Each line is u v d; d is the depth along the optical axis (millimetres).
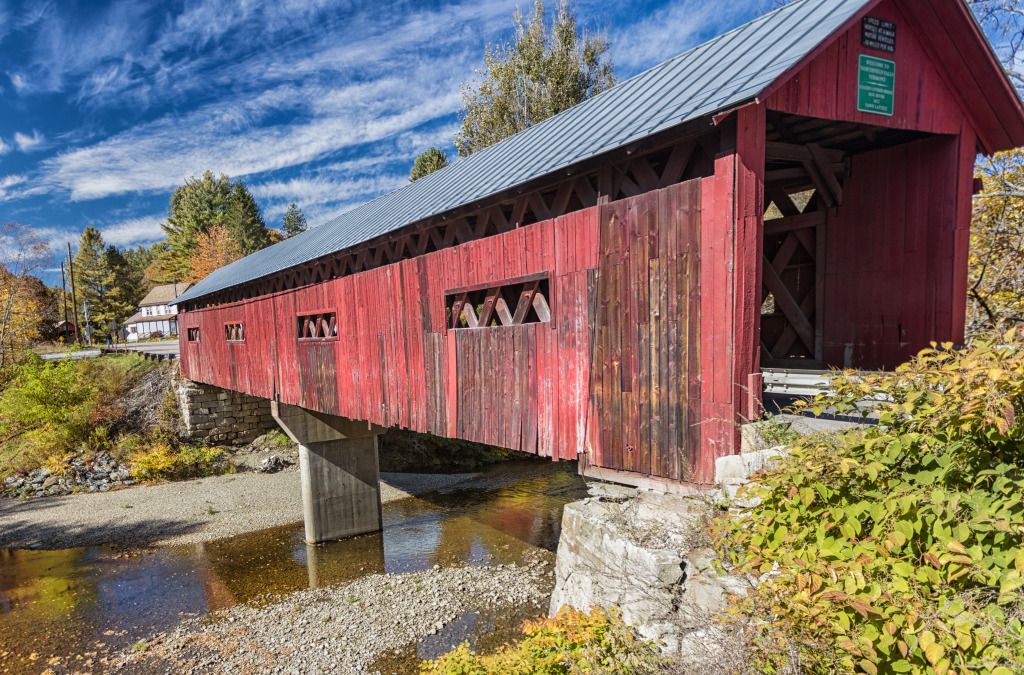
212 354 17234
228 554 11969
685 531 3521
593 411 5020
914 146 5121
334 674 7457
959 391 2531
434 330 7402
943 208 4922
